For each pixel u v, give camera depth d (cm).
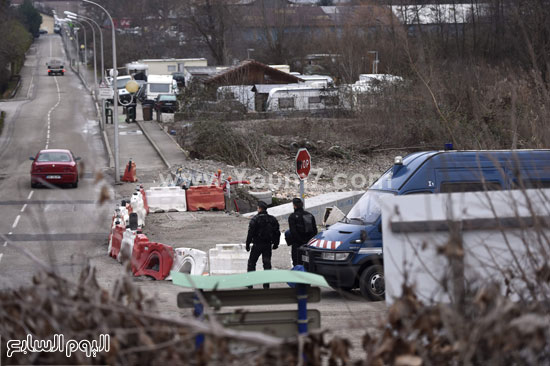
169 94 12056
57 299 708
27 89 17750
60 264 2347
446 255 811
